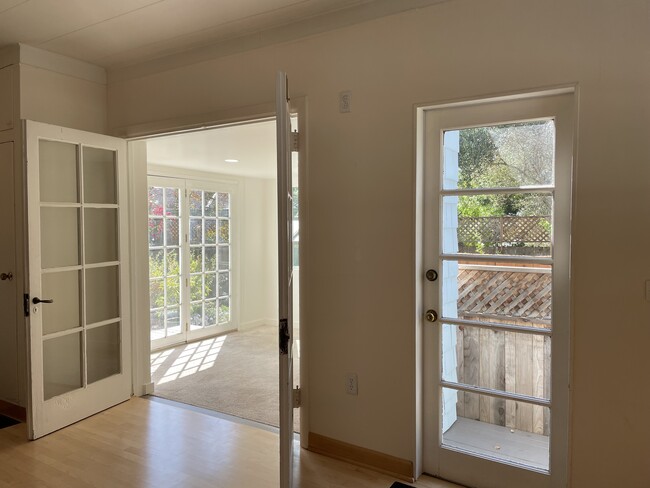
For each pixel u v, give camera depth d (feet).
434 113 7.86
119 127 11.37
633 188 6.24
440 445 8.04
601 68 6.39
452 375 7.97
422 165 7.92
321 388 8.79
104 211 11.15
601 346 6.48
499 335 7.56
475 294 7.72
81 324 10.47
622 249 6.32
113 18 8.68
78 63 10.95
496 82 7.09
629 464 6.37
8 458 8.57
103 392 10.86
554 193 7.04
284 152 6.84
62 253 10.19
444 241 7.95
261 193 23.00
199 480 7.84
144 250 12.02
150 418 10.42
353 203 8.34
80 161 10.34
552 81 6.70
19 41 9.79
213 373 14.29
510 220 7.43
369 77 8.11
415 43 7.69
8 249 10.48
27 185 9.14
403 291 7.93
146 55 10.55
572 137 6.83
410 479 7.94
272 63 9.07
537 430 7.32
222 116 9.74
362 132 8.21
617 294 6.37
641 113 6.17
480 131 7.61
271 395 12.10
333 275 8.58
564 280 7.01
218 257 20.86
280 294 6.75
